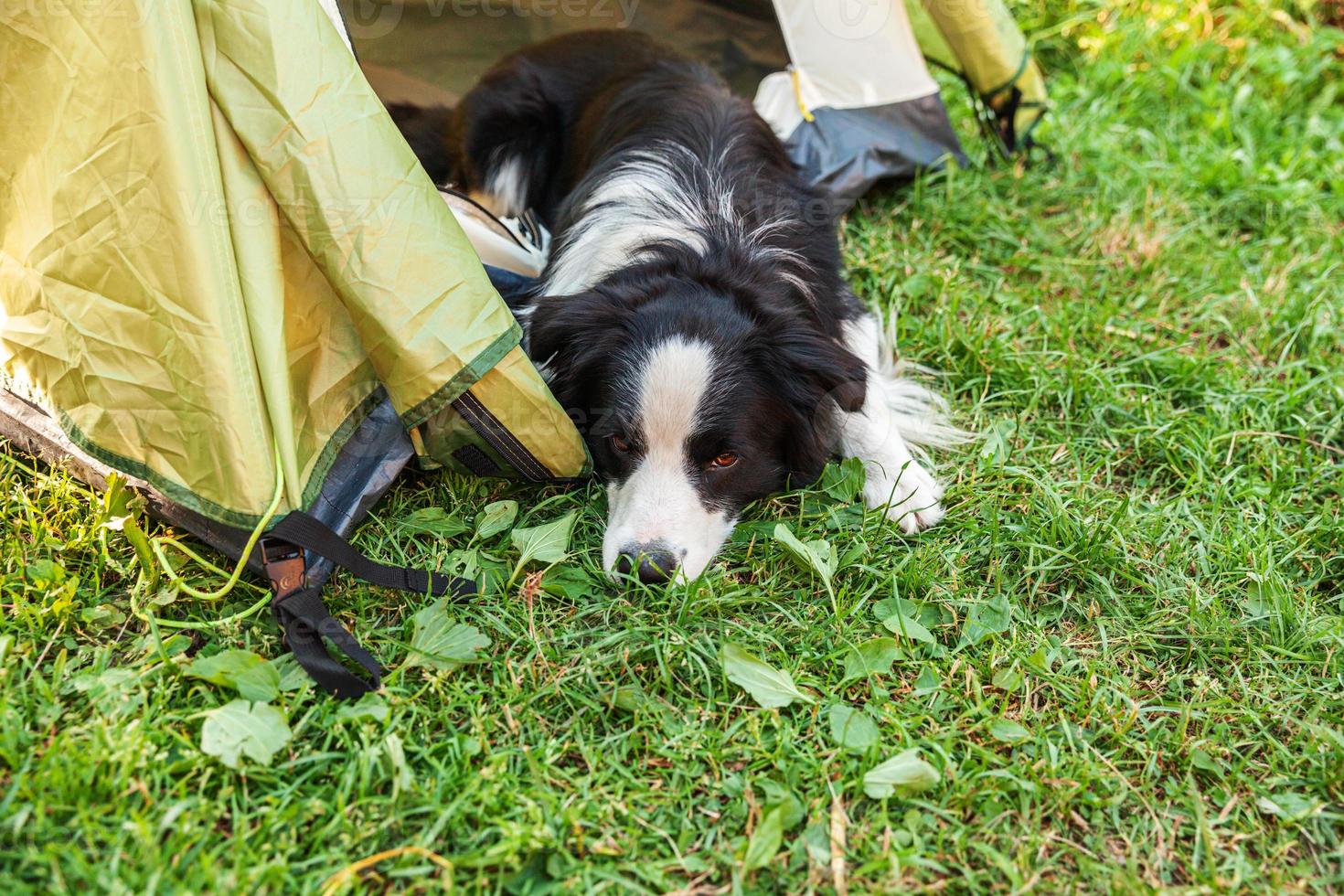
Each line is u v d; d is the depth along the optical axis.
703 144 3.27
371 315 2.28
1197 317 3.82
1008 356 3.42
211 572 2.45
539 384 2.54
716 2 4.20
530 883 1.86
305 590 2.24
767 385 2.71
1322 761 2.22
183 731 2.06
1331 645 2.50
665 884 1.89
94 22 2.04
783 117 4.02
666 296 2.70
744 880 1.91
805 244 3.11
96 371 2.23
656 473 2.63
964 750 2.22
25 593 2.35
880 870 1.94
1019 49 4.25
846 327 3.16
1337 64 5.36
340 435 2.47
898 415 3.19
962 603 2.54
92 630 2.29
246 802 1.93
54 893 1.70
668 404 2.58
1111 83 5.27
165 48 2.02
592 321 2.66
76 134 2.11
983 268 3.98
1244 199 4.46
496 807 1.97
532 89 3.90
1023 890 1.91
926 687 2.31
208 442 2.16
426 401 2.38
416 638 2.25
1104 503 2.92
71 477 2.59
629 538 2.53
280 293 2.22
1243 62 5.38
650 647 2.31
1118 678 2.40
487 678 2.30
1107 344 3.59
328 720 2.09
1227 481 3.00
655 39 3.98
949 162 4.32
